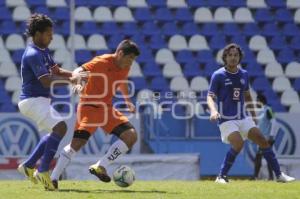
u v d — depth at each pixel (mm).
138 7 72438
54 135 27703
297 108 67250
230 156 35625
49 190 27391
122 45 29312
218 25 72688
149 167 51688
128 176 29031
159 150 54562
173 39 70500
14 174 50750
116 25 70875
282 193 27469
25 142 52375
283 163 54562
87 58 67625
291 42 72625
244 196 26000
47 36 27594
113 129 29625
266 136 53656
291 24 73875
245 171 55156
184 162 52188
